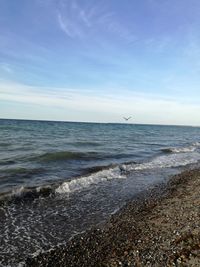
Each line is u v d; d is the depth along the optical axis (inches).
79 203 554.6
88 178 743.7
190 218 433.7
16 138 1814.7
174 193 616.7
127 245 363.6
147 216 467.8
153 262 311.3
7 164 877.8
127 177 816.9
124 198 597.9
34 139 1820.9
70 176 773.9
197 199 539.8
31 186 628.1
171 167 1019.3
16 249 363.9
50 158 1025.5
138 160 1148.5
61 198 581.3
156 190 663.8
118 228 426.9
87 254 349.7
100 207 534.6
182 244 345.1
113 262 322.7
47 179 721.6
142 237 382.9
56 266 326.0
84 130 3693.4
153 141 2304.4
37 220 458.9
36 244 378.6
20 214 480.1
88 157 1123.9
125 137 2610.7
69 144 1600.6
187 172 884.6
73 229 429.4
